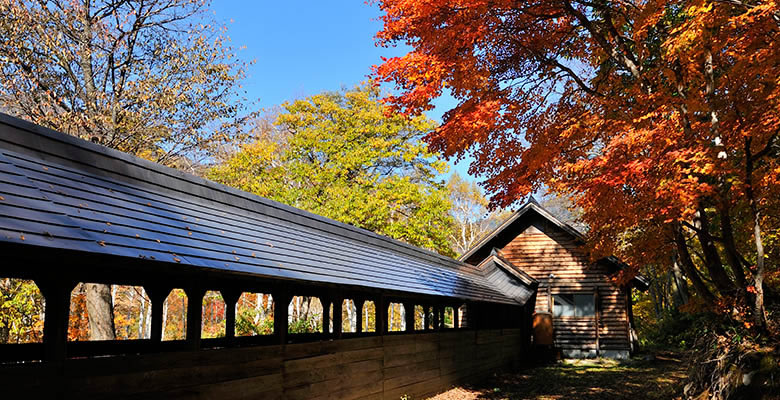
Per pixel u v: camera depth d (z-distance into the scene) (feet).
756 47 26.58
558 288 73.72
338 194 86.84
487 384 47.19
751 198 28.09
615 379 50.06
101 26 52.95
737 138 27.55
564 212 113.60
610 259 71.20
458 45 29.76
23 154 16.96
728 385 29.22
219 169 82.94
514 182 32.73
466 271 59.77
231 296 23.67
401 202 88.12
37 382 13.67
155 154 58.08
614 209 29.07
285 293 25.11
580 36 37.78
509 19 33.65
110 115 51.01
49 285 14.60
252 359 22.22
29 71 49.01
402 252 45.83
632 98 32.19
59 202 15.26
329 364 27.89
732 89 27.53
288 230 29.66
